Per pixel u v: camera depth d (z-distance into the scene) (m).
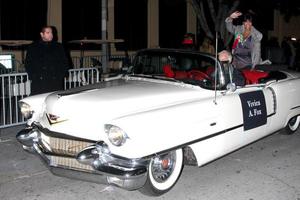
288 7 16.70
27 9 14.58
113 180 4.47
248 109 5.93
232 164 6.17
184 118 4.91
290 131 7.73
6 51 14.01
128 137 4.33
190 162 5.30
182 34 19.56
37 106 5.46
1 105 9.27
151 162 4.68
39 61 7.16
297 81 7.28
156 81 5.86
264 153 6.74
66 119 4.80
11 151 6.53
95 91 5.26
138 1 17.88
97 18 16.44
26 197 4.91
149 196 4.96
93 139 4.59
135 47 17.94
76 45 15.80
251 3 16.77
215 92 5.44
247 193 5.13
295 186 5.38
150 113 4.65
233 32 7.98
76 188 5.19
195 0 14.05
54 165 4.82
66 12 15.48
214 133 5.34
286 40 16.64
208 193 5.11
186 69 5.92
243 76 6.11
